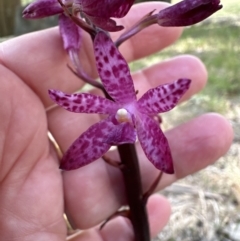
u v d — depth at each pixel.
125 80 0.07
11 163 0.08
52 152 0.09
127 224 0.10
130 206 0.09
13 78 0.09
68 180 0.10
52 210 0.09
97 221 0.10
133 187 0.08
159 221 0.11
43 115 0.09
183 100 0.11
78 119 0.10
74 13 0.07
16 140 0.08
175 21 0.07
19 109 0.08
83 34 0.09
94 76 0.10
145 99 0.07
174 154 0.10
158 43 0.10
